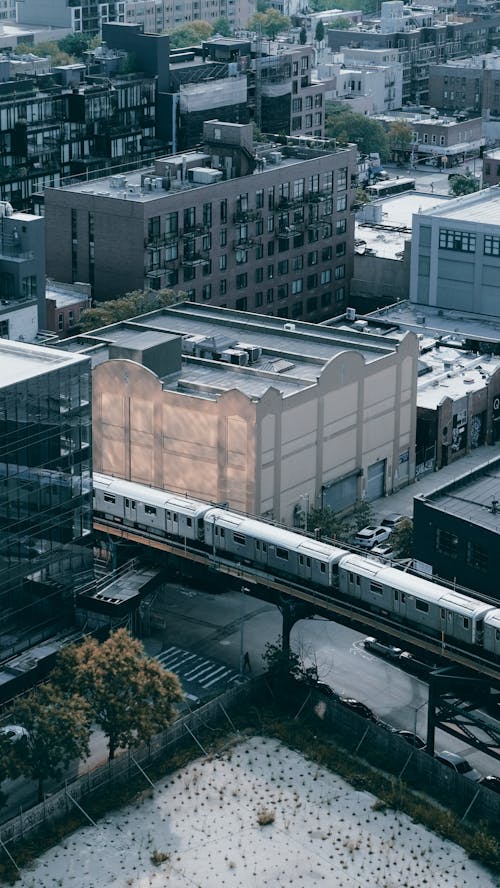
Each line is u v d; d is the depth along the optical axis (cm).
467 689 15162
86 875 13662
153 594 17900
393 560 17800
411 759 15100
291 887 13550
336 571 16075
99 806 14538
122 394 19550
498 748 15175
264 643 17562
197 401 18875
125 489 17962
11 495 15588
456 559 16238
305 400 19312
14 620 15988
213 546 17138
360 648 17475
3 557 15675
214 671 16888
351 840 14150
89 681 14712
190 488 19362
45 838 14112
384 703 16362
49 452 15912
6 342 16612
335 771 15150
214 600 18600
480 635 14838
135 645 15150
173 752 15375
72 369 15912
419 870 13762
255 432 18500
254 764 15250
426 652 15475
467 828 14275
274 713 16038
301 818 14462
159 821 14400
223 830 14288
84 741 14300
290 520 19588
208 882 13600
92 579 16950
